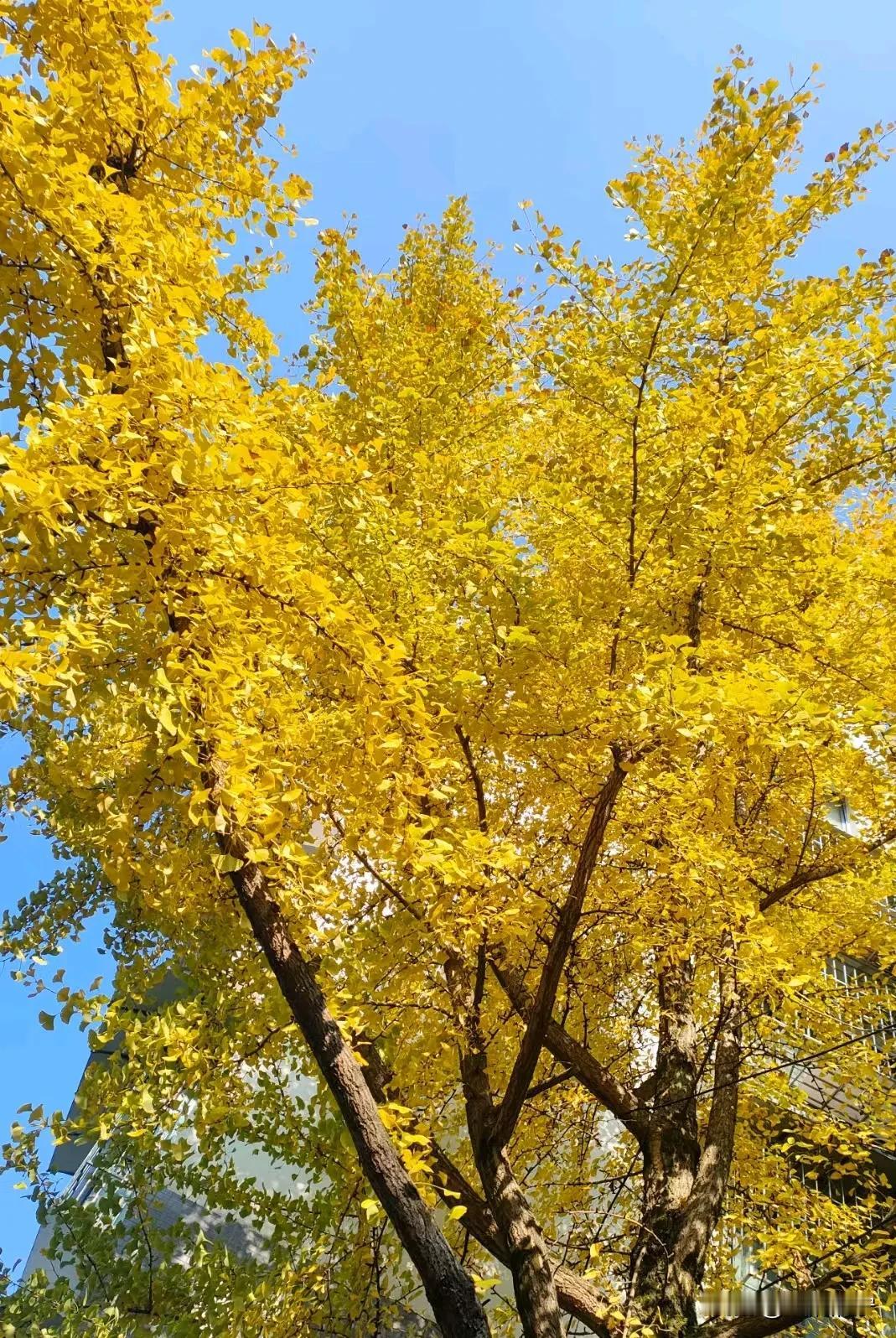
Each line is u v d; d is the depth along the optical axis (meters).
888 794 3.92
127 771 3.03
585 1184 4.24
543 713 3.09
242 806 2.09
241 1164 6.51
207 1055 3.30
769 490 3.27
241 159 3.29
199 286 2.67
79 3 2.82
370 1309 4.16
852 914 4.53
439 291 6.56
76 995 2.96
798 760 3.72
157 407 2.22
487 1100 3.54
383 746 2.26
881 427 4.20
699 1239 3.55
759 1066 4.74
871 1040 4.73
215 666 2.10
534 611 3.04
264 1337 3.67
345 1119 2.74
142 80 2.96
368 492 2.65
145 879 2.82
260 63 3.07
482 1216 3.51
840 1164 4.86
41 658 1.86
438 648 3.07
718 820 3.71
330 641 2.39
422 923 3.24
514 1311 4.40
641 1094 4.13
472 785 3.74
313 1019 2.80
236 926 4.06
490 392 5.62
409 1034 3.72
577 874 3.14
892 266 4.10
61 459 2.02
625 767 2.80
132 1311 4.24
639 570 3.32
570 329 3.75
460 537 2.85
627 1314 3.16
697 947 3.63
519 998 3.82
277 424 3.12
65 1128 3.10
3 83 2.27
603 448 3.90
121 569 2.33
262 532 2.47
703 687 2.45
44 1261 6.26
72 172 2.17
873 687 3.33
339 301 5.22
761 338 3.79
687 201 4.20
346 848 2.72
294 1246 4.16
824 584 3.67
